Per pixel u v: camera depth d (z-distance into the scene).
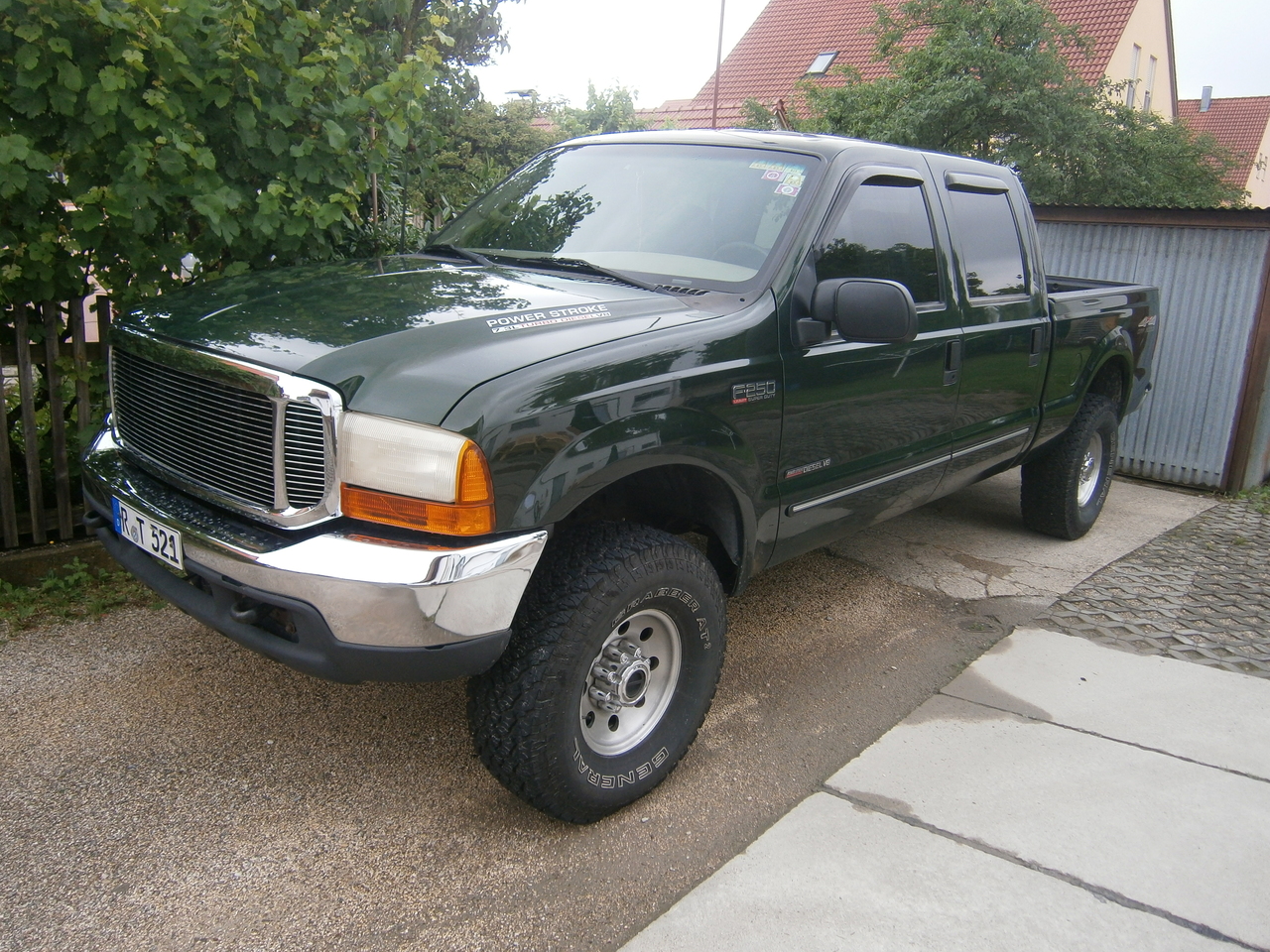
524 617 2.41
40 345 3.96
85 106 3.59
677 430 2.57
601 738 2.67
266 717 3.11
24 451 4.00
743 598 4.38
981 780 2.95
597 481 2.38
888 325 2.85
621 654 2.62
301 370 2.21
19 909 2.23
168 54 3.59
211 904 2.29
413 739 3.04
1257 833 2.74
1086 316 4.82
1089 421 5.13
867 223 3.41
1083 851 2.63
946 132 12.72
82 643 3.52
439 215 6.32
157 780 2.75
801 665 3.73
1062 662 3.82
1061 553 5.20
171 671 3.35
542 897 2.37
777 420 2.94
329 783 2.79
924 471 3.79
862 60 25.11
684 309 2.81
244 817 2.62
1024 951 2.25
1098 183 12.86
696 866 2.52
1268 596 4.64
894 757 3.07
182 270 4.05
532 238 3.49
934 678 3.66
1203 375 6.66
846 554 5.03
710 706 3.18
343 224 4.71
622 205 3.44
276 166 4.10
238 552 2.23
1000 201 4.39
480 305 2.64
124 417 2.88
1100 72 20.69
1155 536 5.63
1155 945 2.29
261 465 2.29
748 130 3.74
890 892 2.43
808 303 3.05
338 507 2.19
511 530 2.22
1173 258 6.68
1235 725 3.36
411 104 4.32
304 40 4.16
